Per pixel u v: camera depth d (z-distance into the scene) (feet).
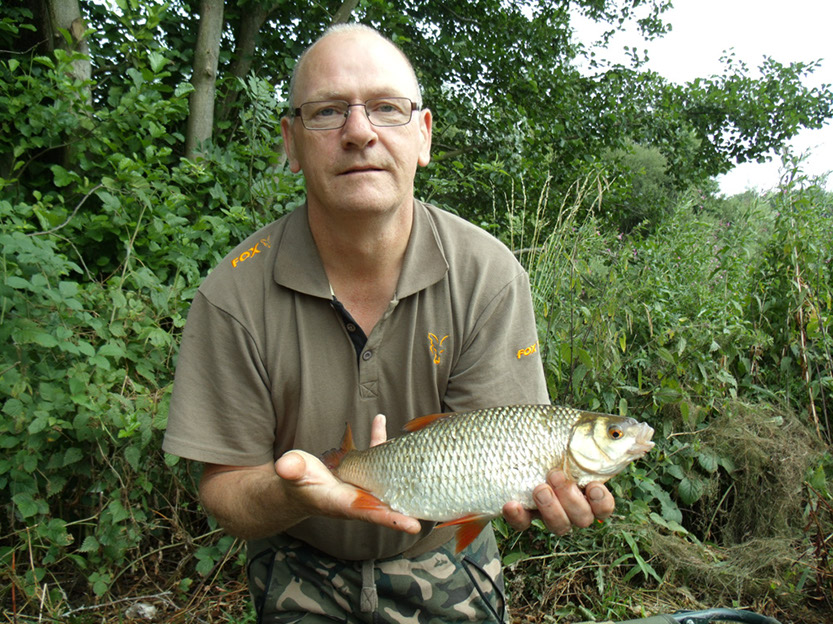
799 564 4.38
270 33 8.36
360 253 2.39
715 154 13.97
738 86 13.88
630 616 4.07
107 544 3.82
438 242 2.51
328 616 2.69
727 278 6.30
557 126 11.10
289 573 2.71
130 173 4.85
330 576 2.68
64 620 3.72
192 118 6.84
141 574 4.23
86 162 5.56
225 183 5.91
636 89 12.94
